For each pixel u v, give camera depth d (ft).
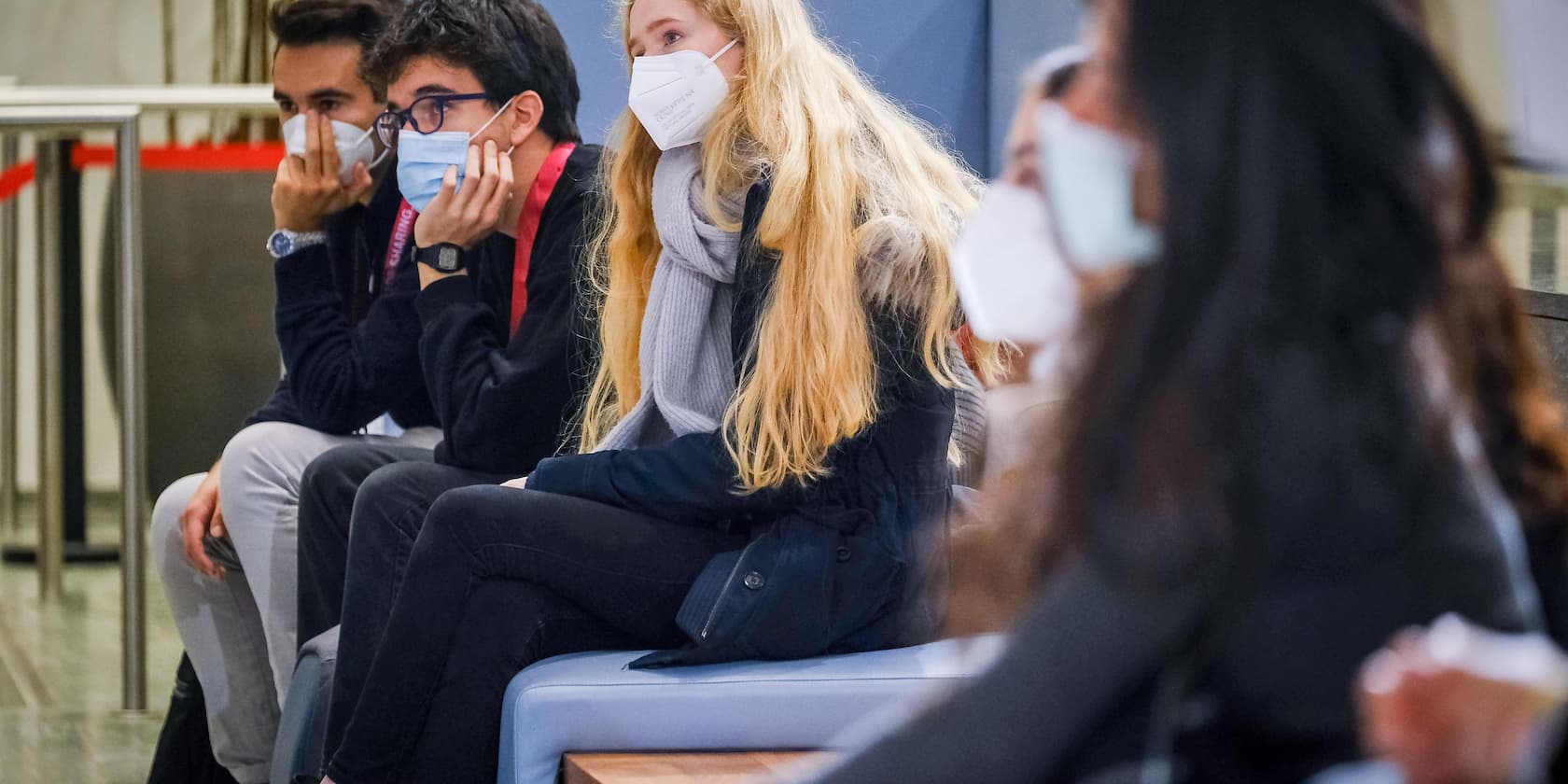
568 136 19.45
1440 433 5.22
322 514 18.84
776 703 14.28
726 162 16.06
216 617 21.09
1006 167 6.13
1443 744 5.19
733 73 16.28
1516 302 5.60
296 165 21.08
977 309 6.12
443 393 17.80
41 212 32.68
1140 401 5.07
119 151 24.94
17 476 41.45
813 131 15.48
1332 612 5.19
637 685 14.21
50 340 33.76
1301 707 5.30
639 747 14.21
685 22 16.25
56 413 34.53
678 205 16.19
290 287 20.81
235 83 41.63
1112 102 5.27
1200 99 5.02
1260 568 5.05
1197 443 5.02
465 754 14.96
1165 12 5.14
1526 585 5.40
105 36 41.50
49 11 41.42
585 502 15.37
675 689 14.24
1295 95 4.96
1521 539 5.53
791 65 15.93
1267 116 4.95
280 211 21.04
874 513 15.11
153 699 28.02
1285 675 5.27
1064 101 5.52
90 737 25.23
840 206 15.14
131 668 26.22
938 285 15.05
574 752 14.14
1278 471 5.00
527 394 17.56
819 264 14.94
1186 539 5.08
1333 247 4.94
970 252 6.13
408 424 21.45
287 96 21.35
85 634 32.89
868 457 15.08
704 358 16.35
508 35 18.85
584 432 17.51
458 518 14.92
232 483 20.01
